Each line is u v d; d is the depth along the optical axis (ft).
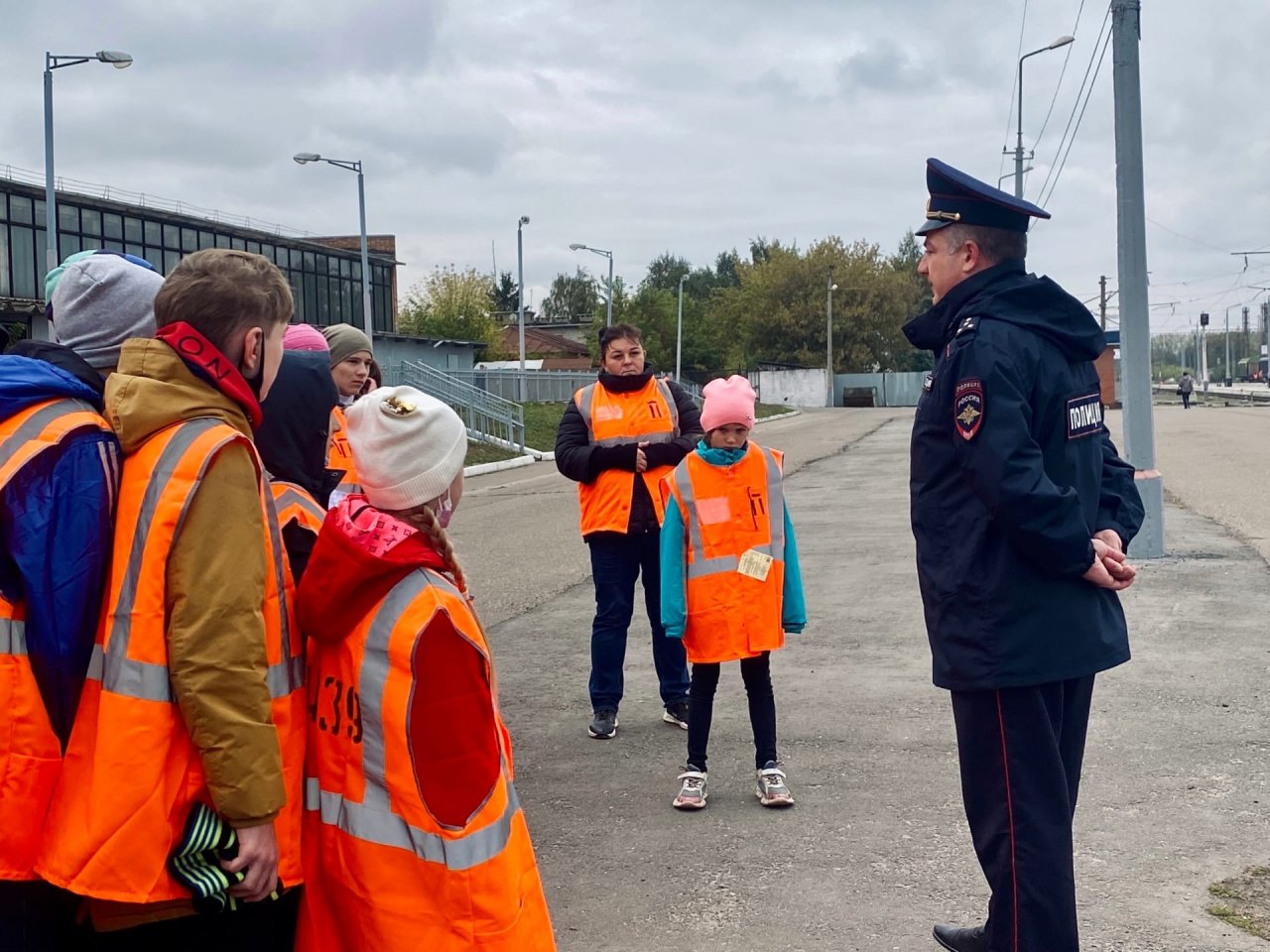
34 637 6.98
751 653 15.16
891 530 41.55
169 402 7.29
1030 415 9.32
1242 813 14.35
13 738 6.95
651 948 11.59
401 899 7.31
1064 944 9.37
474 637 7.43
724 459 15.34
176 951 7.65
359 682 7.36
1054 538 9.07
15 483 7.00
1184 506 44.47
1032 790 9.47
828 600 28.73
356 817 7.44
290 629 7.70
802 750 17.46
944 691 20.20
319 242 211.61
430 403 7.97
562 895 12.85
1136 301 32.81
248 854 7.09
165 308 7.61
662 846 14.12
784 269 302.25
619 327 19.07
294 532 8.38
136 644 6.95
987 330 9.44
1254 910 11.87
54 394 7.46
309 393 10.43
